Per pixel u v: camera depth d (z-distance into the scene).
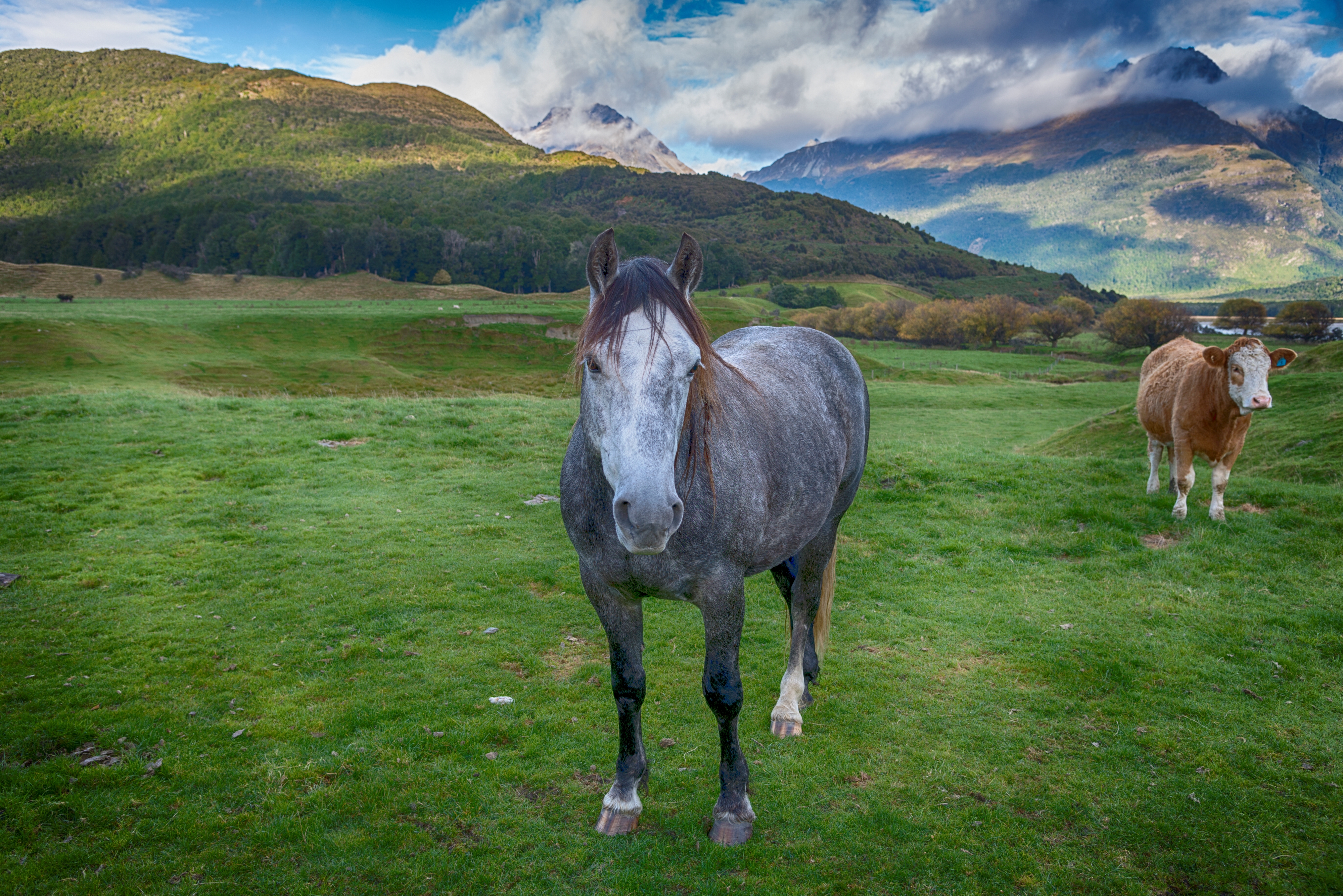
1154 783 3.56
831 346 4.44
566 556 6.86
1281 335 92.06
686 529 2.73
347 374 40.28
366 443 11.14
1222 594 5.87
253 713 4.16
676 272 2.70
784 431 3.39
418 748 3.81
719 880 2.93
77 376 34.06
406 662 4.81
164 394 15.55
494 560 6.74
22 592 5.92
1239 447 7.38
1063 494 8.49
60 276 105.75
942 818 3.31
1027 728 4.07
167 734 3.93
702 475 2.74
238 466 9.81
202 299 97.94
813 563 4.18
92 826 3.21
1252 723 4.06
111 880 2.90
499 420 12.71
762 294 136.50
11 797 3.36
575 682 4.59
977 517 7.96
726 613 2.94
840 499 4.23
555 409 13.98
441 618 5.52
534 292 136.62
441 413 13.14
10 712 4.12
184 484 9.03
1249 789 3.50
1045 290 193.50
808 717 4.18
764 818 3.30
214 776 3.55
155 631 5.25
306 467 9.85
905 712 4.23
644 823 3.27
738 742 3.20
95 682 4.50
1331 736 3.94
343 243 129.25
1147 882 2.96
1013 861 3.04
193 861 3.01
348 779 3.55
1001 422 27.14
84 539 7.17
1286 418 12.83
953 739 3.96
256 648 4.99
